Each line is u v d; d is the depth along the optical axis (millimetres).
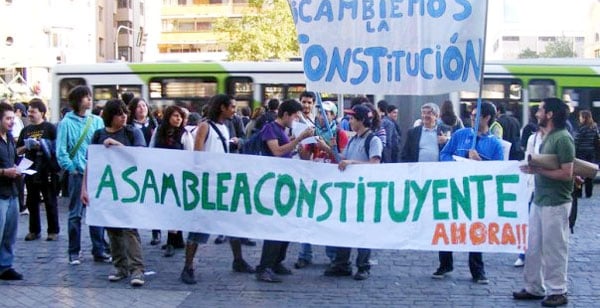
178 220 8453
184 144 9617
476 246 7879
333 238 8203
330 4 8094
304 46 8195
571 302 7715
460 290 8250
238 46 44656
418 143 9672
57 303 7656
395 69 8031
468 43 7879
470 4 7836
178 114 9602
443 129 10336
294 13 8188
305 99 10797
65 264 9461
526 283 7828
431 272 9125
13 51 45750
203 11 89188
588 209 14578
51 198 11102
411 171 8016
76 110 9336
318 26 8141
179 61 20203
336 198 8203
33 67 38625
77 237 9438
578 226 12547
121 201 8500
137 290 8188
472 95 19266
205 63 19672
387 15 7992
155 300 7785
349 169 8156
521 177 7719
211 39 89000
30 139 10984
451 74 7930
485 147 8508
